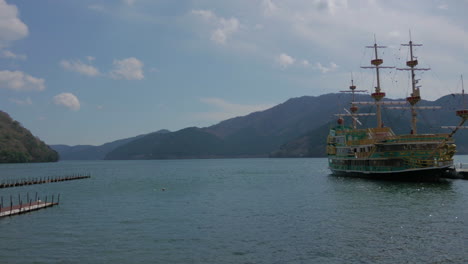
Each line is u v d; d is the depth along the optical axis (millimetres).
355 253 36219
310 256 35812
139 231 47469
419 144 91312
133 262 35312
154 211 63312
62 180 148750
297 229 46625
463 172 98000
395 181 94812
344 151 120438
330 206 63250
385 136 104062
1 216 57781
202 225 50625
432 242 39062
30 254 37969
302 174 164125
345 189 87062
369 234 42844
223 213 60062
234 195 85812
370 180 103312
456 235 41469
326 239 41375
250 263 34375
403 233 42875
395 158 93250
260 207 65500
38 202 71312
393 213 54625
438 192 75125
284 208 63344
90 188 111938
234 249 38750
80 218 56969
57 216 58750
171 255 37188
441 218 50281
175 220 54562
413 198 68188
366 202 65688
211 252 37906
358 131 115312
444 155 88812
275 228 47594
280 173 178750
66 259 36344
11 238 44312
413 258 34438
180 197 83562
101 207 68625
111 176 184875
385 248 37500
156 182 135875
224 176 168375
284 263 34125
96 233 46562
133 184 126875
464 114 84438
